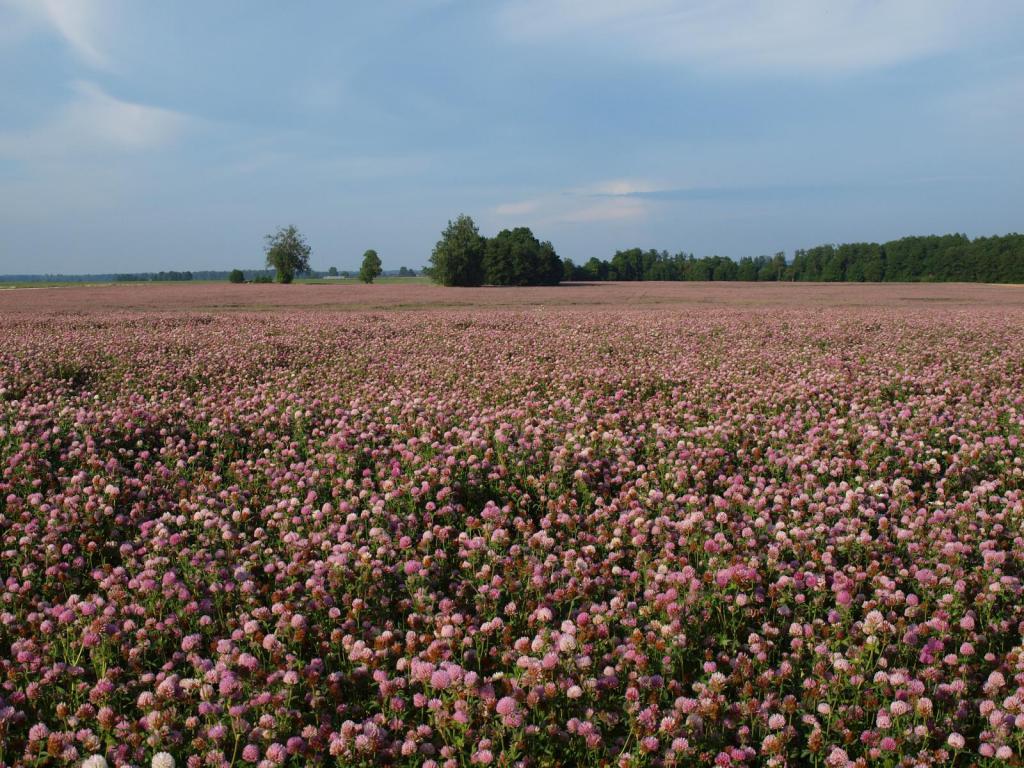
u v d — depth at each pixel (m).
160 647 4.32
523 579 5.07
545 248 123.75
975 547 5.68
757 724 3.74
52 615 4.63
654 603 4.56
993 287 100.62
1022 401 11.02
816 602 4.76
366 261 135.25
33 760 3.36
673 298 64.56
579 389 12.87
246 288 96.19
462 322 28.70
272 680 3.86
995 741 3.58
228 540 5.66
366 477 7.50
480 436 8.85
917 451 8.46
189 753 3.51
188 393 12.73
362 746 3.35
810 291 84.94
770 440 9.16
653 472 7.73
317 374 14.37
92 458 7.52
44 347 17.33
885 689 3.91
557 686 3.76
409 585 5.02
